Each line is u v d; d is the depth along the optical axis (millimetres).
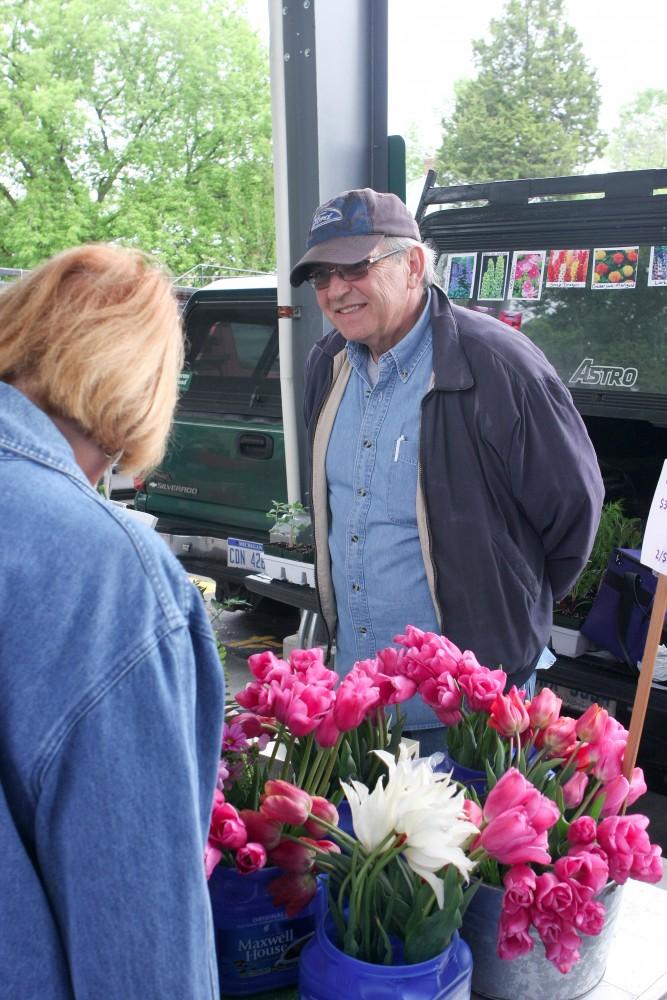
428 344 2295
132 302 1021
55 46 23438
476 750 1596
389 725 1712
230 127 24938
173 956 876
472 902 1284
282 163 4332
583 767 1410
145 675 876
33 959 853
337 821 1305
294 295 4453
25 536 875
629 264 3971
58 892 857
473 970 1310
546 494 2215
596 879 1188
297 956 1315
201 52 24438
